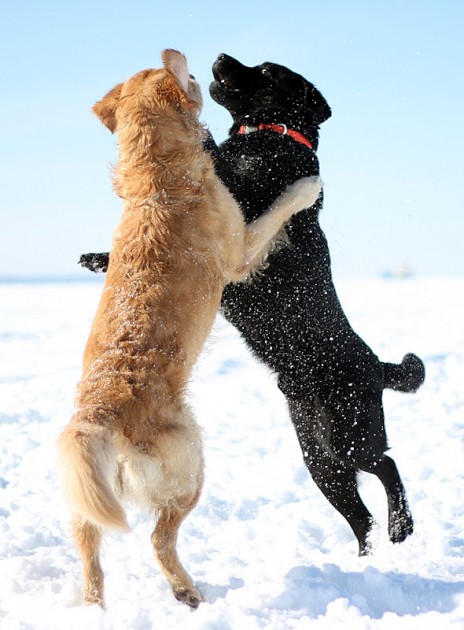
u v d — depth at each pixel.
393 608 3.48
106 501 3.07
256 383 10.32
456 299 22.03
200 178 3.96
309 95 4.90
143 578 3.90
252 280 4.43
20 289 38.25
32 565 4.06
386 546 4.54
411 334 14.20
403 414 8.45
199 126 4.09
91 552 3.47
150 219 3.76
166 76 4.01
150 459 3.37
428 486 5.93
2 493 5.96
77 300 27.61
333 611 3.33
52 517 5.29
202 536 4.98
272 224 4.28
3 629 3.16
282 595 3.49
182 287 3.66
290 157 4.59
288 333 4.60
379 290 26.12
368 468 4.73
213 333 3.93
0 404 9.41
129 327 3.51
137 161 3.90
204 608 3.29
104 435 3.22
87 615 3.21
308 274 4.59
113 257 3.77
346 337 4.71
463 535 4.77
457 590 3.58
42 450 7.24
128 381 3.38
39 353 13.54
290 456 6.96
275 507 5.63
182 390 3.55
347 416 4.62
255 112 4.82
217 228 3.94
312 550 4.66
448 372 10.38
